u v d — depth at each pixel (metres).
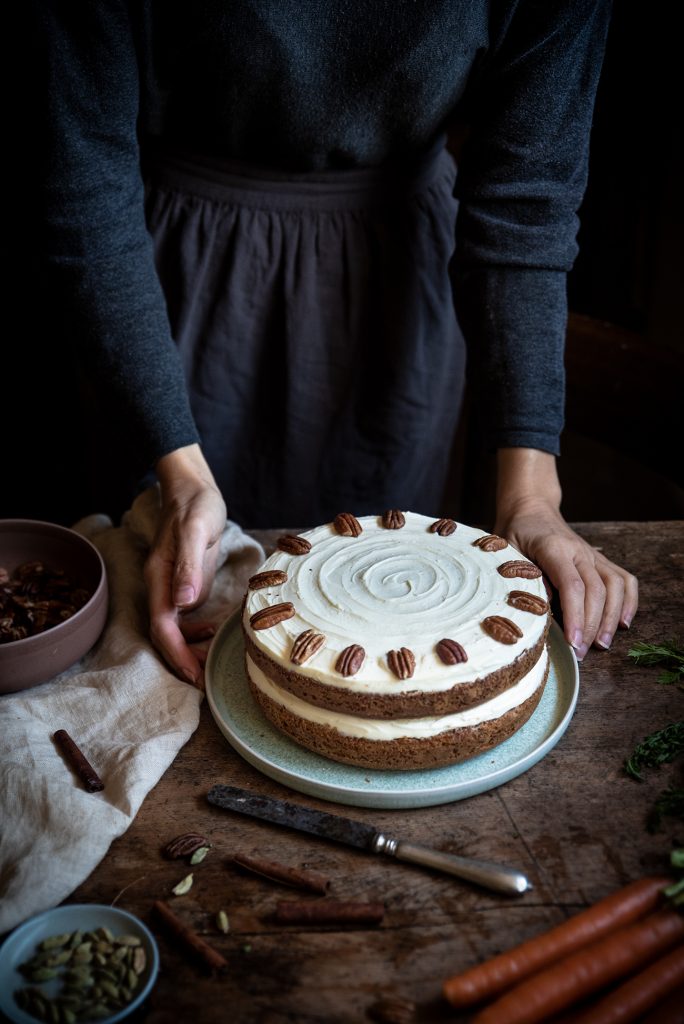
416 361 1.69
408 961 0.78
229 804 0.93
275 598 1.03
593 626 1.12
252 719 1.05
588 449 2.90
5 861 0.87
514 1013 0.70
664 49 2.43
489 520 2.87
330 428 1.74
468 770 0.96
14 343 3.08
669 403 1.63
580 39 1.22
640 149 2.57
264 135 1.41
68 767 0.98
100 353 1.29
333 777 0.96
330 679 0.92
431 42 1.24
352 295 1.60
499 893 0.83
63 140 1.19
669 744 0.97
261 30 1.21
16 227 2.82
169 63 1.30
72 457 3.04
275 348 1.65
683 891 0.78
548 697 1.05
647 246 2.69
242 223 1.53
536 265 1.31
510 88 1.28
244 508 1.84
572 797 0.93
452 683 0.91
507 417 1.33
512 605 1.00
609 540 1.37
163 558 1.19
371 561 1.08
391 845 0.87
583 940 0.76
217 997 0.75
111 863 0.88
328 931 0.80
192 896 0.84
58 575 1.22
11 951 0.78
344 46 1.26
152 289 1.30
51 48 1.14
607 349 1.71
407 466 1.81
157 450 1.28
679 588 1.25
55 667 1.10
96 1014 0.73
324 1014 0.74
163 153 1.51
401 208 1.56
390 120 1.38
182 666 1.11
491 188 1.31
